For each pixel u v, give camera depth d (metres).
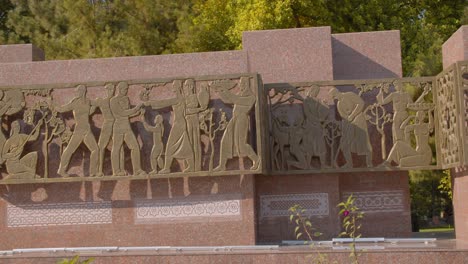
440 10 27.44
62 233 13.59
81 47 26.66
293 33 15.20
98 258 11.77
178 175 13.12
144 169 13.31
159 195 13.41
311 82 14.30
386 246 12.30
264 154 13.48
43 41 27.39
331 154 14.23
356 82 14.28
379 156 14.47
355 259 9.55
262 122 13.40
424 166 14.06
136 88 13.44
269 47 15.23
